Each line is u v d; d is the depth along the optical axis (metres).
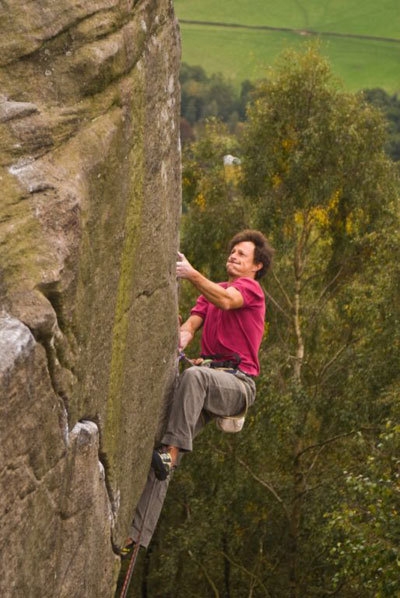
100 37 4.30
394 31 111.50
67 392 3.76
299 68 20.94
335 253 21.62
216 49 106.12
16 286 3.47
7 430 3.24
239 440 18.92
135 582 24.00
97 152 4.08
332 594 19.25
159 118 4.97
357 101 21.02
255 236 6.21
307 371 21.66
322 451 20.44
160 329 5.28
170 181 5.28
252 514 20.25
